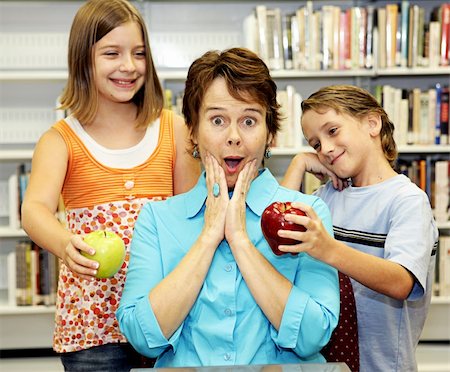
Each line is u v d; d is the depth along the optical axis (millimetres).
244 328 1148
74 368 1659
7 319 3553
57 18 3537
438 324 3580
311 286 1156
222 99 1153
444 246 3240
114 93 1638
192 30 3582
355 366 1412
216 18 3584
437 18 3201
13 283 3209
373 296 1456
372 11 3143
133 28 1633
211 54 1196
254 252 1144
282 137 3180
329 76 3332
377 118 1533
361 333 1476
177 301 1116
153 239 1227
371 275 1200
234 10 3582
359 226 1491
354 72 3158
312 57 3145
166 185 1732
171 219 1240
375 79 3564
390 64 3174
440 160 3330
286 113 3170
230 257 1194
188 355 1165
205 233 1164
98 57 1622
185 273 1129
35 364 3389
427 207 1407
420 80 3586
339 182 1595
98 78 1639
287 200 1245
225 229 1165
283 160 3605
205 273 1143
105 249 1290
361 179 1537
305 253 1195
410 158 3551
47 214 1526
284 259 1194
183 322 1170
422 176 3230
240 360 1132
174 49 3475
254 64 1162
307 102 1541
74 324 1647
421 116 3240
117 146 1700
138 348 1138
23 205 1567
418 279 1294
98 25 1604
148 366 1445
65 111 3174
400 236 1352
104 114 1697
